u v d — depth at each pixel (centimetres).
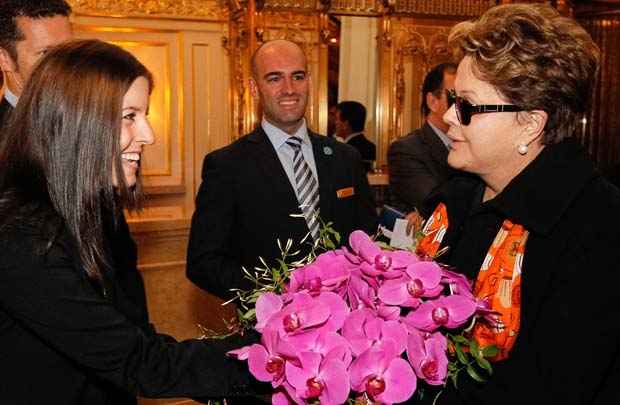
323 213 225
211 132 554
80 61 116
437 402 121
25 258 109
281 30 506
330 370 100
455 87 128
